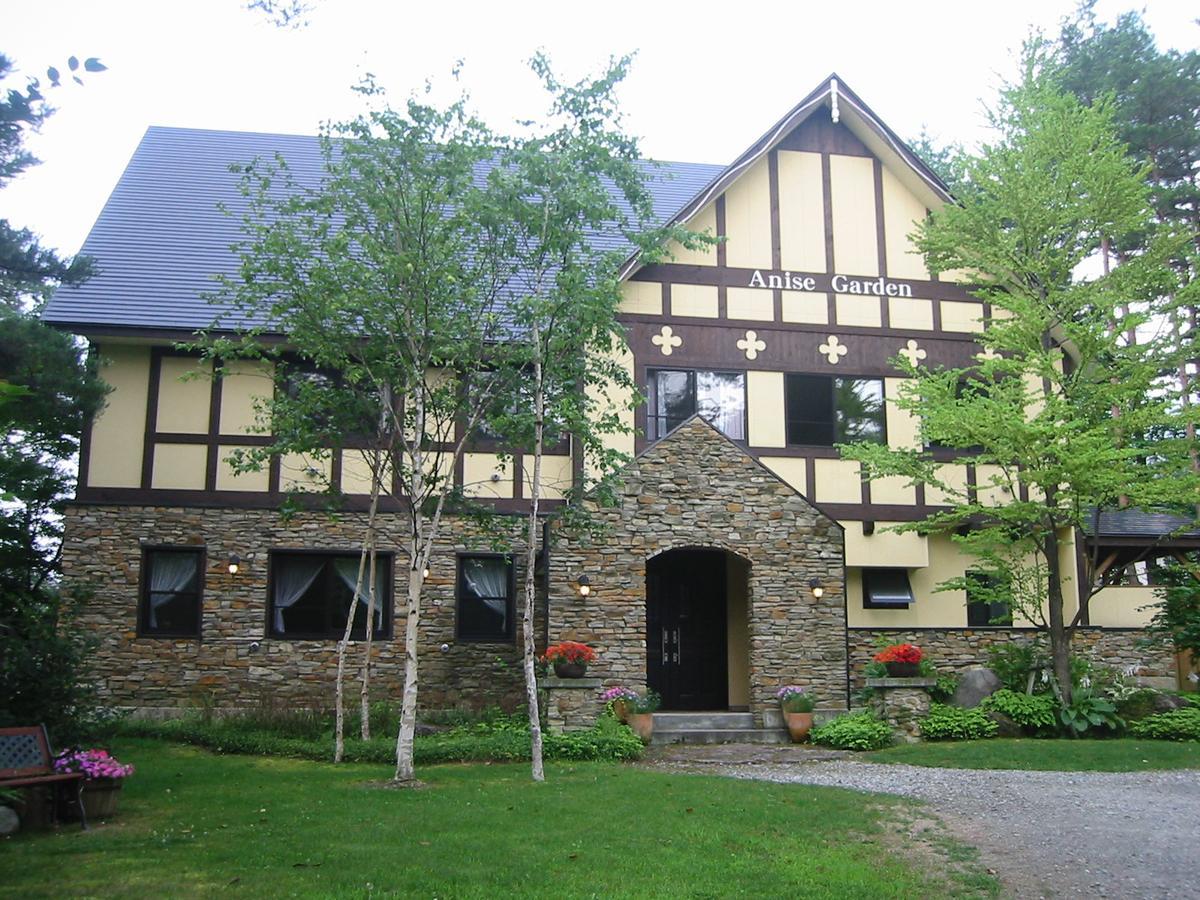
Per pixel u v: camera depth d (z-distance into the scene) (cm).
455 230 1213
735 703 1777
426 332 1191
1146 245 2428
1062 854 823
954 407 1631
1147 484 1566
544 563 1689
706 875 740
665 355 1827
